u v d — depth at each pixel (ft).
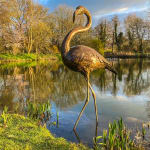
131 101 24.90
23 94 29.43
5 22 95.09
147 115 19.02
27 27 104.27
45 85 37.45
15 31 100.32
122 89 32.73
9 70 61.11
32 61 100.58
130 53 143.74
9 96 28.02
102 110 20.92
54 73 57.06
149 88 33.09
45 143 11.85
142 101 24.81
